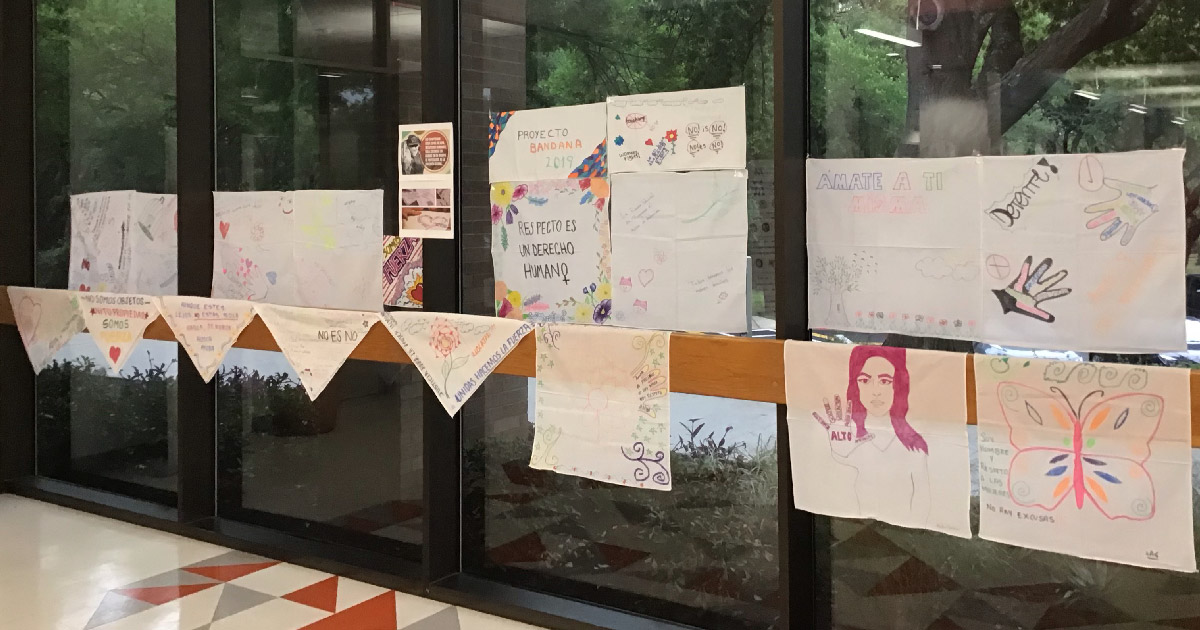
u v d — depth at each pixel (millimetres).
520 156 3197
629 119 2988
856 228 2668
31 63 4535
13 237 4531
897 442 2494
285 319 3623
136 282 4211
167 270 4113
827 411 2590
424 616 3137
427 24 3258
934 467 2447
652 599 3084
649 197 2961
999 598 2596
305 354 3580
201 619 3088
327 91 3639
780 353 2654
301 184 3721
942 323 2562
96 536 3947
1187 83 2291
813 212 2727
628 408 2914
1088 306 2381
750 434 2869
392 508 3604
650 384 2875
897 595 2740
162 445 4254
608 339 2936
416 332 3311
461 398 3205
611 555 3162
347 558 3557
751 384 2709
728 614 2941
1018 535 2344
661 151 2936
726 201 2840
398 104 3457
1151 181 2305
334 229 3625
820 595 2865
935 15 2592
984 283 2506
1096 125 2398
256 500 3982
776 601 2848
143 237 4180
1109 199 2352
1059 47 2439
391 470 3596
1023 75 2486
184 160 3879
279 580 3457
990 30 2521
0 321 4535
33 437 4645
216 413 4082
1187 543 2154
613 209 3023
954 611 2656
